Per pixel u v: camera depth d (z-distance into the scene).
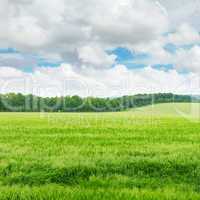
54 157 12.31
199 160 11.66
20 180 10.02
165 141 17.27
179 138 18.48
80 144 16.09
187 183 9.74
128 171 10.76
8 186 9.36
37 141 17.31
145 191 8.83
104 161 11.50
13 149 14.51
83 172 10.52
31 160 12.06
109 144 16.17
